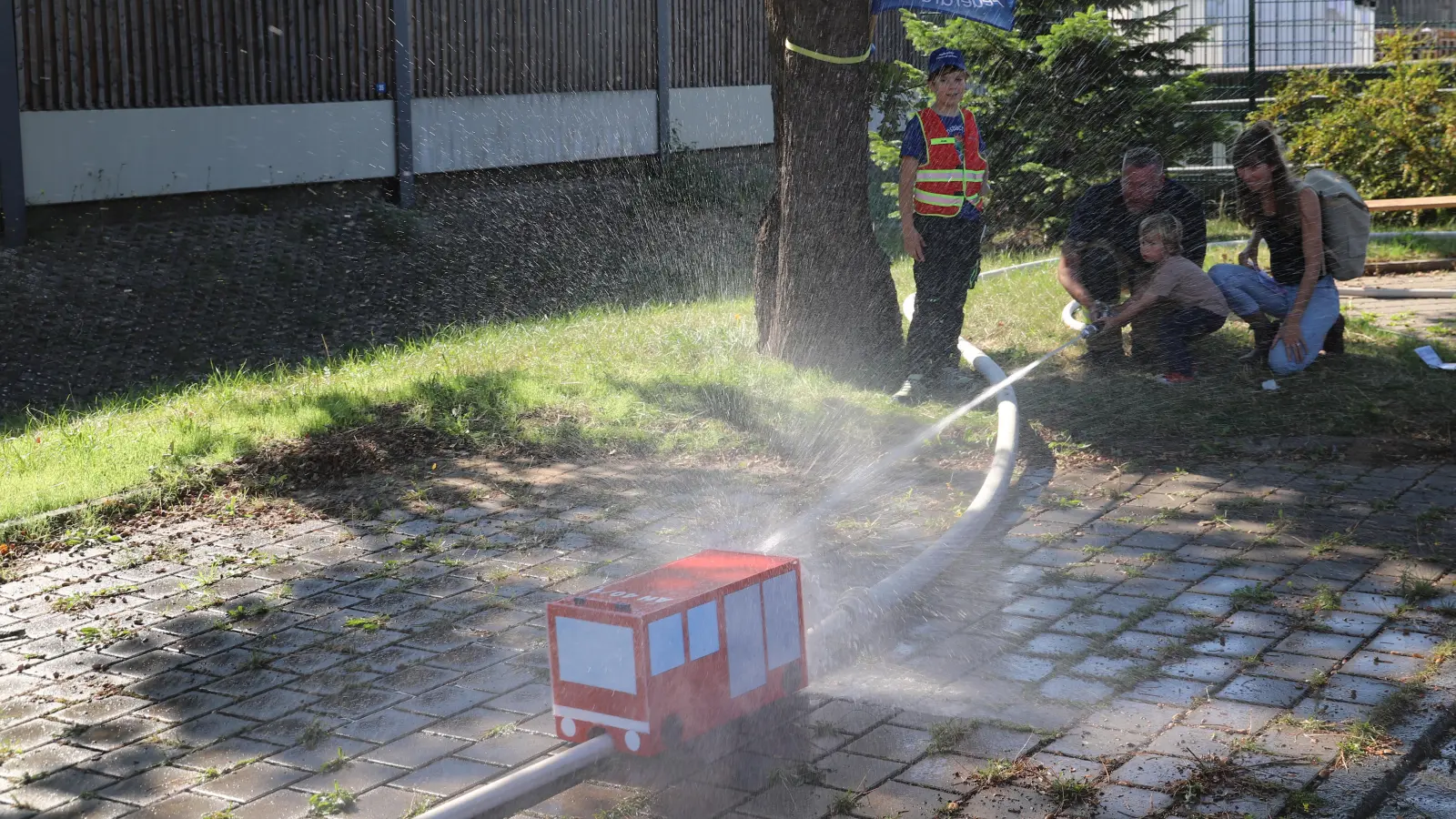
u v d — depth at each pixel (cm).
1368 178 1373
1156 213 745
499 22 1600
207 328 1156
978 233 746
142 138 1316
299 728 370
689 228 1616
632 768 331
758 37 1961
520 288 1329
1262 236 733
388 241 1422
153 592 482
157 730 371
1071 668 390
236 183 1395
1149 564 474
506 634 434
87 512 563
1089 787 319
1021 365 775
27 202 1246
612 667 312
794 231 766
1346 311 905
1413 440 608
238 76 1389
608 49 1725
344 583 486
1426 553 473
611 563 497
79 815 325
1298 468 582
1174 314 712
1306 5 1462
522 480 604
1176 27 1443
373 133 1501
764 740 351
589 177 1727
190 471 610
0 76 1203
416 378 794
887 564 482
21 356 1057
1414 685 364
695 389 726
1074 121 1358
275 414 707
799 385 729
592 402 715
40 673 412
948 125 725
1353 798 308
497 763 346
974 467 597
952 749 343
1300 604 431
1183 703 364
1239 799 311
